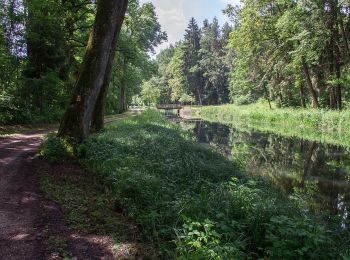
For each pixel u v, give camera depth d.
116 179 9.02
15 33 25.39
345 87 38.00
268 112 46.53
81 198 8.13
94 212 7.35
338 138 27.28
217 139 27.38
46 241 5.88
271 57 42.66
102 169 10.18
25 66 26.19
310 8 31.95
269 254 6.16
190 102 109.31
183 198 8.05
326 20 31.69
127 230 6.67
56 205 7.54
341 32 32.38
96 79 13.12
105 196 8.39
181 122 48.44
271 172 15.48
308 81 39.53
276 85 47.38
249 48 44.09
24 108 24.44
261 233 6.79
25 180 9.12
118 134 16.22
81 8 28.66
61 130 12.82
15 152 12.55
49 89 26.89
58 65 27.97
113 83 53.38
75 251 5.66
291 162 17.97
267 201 8.40
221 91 104.69
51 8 26.98
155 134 17.92
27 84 25.25
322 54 36.50
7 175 9.48
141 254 5.77
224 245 5.99
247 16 42.16
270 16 41.25
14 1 25.05
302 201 11.05
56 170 10.30
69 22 29.22
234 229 6.92
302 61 38.09
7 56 24.14
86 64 13.09
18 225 6.40
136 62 41.91
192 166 11.57
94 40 13.14
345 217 9.61
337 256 6.11
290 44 40.34
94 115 17.80
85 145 12.10
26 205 7.41
